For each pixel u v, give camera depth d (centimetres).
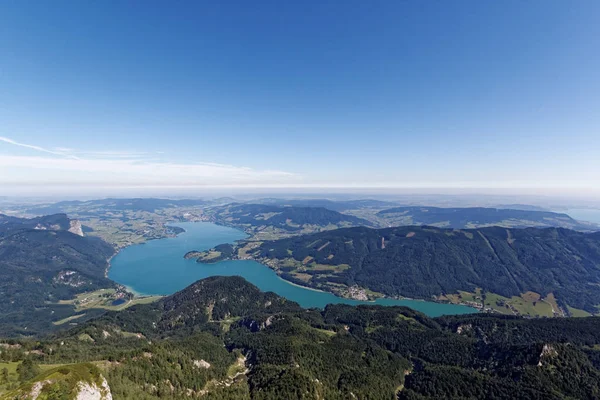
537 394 17375
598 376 18700
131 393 13962
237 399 16362
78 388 11144
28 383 10900
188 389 16950
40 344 19238
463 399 18188
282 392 16588
